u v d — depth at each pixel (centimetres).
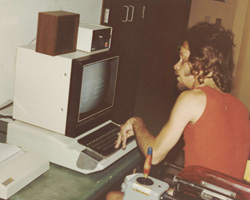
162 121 486
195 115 155
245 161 165
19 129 186
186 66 165
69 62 175
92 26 202
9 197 151
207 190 137
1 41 209
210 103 154
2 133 195
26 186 160
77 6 274
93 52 196
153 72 619
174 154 373
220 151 155
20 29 219
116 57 206
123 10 342
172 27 592
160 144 160
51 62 179
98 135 196
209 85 163
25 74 185
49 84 181
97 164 174
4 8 204
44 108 184
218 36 160
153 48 612
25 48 183
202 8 572
